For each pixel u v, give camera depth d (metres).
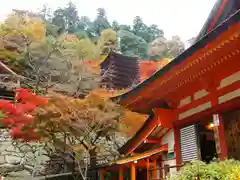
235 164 4.86
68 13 50.53
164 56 43.81
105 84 30.81
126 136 18.45
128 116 17.70
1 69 27.22
